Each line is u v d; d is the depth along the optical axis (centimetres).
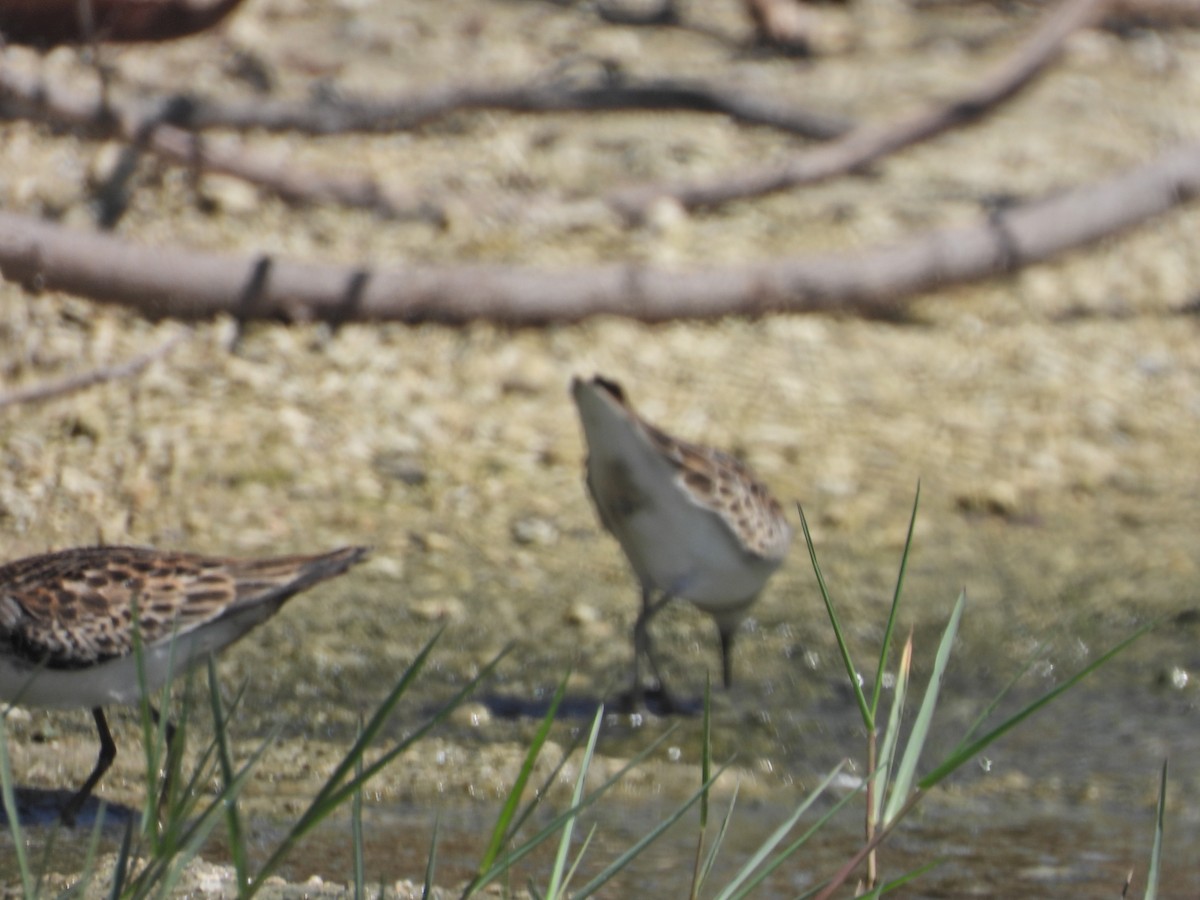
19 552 1103
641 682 999
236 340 1390
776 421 1372
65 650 763
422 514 1219
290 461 1258
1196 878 802
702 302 1488
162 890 516
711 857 590
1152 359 1512
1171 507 1301
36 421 1263
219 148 1552
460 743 921
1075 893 776
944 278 1557
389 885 718
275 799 830
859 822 853
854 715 990
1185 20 2152
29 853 734
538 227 1591
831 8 2170
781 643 1085
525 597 1124
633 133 1795
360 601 1098
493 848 523
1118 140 1872
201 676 978
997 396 1437
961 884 782
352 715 950
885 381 1448
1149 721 998
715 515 955
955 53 2070
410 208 1585
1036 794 902
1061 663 1073
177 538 1153
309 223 1550
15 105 1583
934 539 1234
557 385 1390
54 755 862
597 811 852
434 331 1434
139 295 1390
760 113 1830
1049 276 1608
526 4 2062
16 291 1368
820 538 1227
